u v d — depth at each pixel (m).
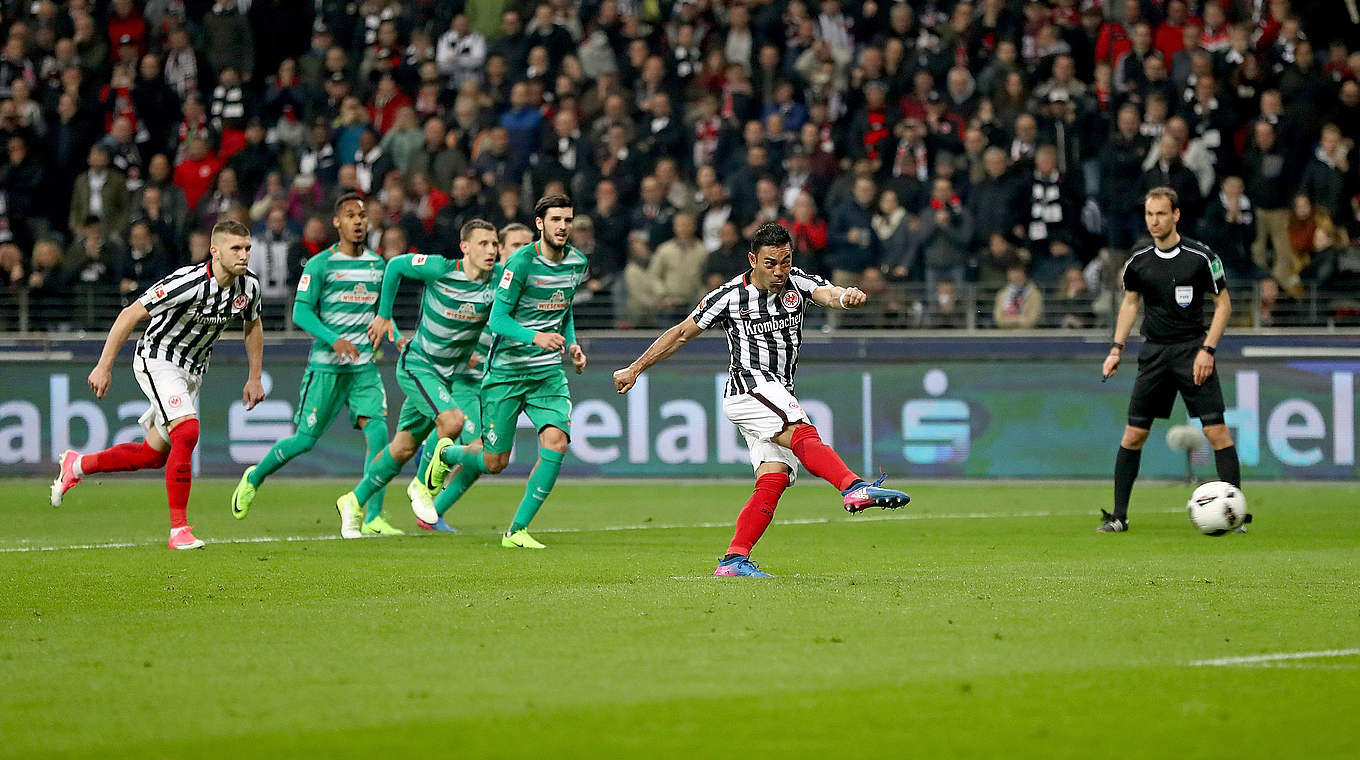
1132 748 15.85
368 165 71.38
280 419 61.59
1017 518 45.12
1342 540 38.09
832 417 60.03
